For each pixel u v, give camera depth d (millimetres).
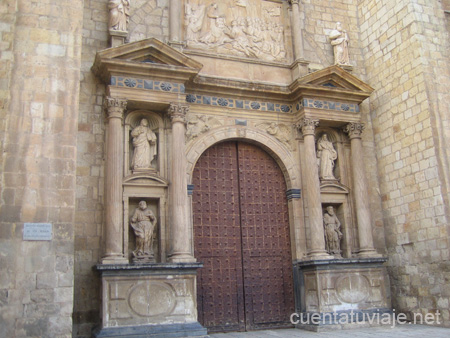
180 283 14633
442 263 16344
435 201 16828
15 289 11438
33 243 11828
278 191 18328
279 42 19328
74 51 13328
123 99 15523
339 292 16594
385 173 19141
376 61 20047
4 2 12922
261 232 17688
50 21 13289
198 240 16703
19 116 12406
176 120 16031
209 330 16047
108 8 16703
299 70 18625
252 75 18406
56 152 12547
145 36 17234
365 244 17766
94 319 14344
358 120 18828
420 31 18219
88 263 14719
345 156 19016
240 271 17016
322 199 18250
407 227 17906
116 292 13930
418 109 17828
